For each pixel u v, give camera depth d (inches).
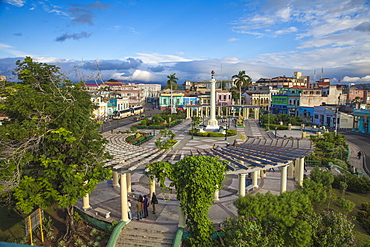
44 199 538.0
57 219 725.3
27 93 544.7
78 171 578.2
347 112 2691.9
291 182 975.6
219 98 4136.3
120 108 3572.8
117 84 4847.4
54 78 678.5
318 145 1488.7
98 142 630.5
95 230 641.6
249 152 786.2
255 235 506.9
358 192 931.3
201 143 1857.8
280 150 822.5
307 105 3201.3
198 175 555.5
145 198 698.8
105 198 833.5
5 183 526.9
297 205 574.2
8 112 580.1
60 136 531.5
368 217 711.1
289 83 4795.8
